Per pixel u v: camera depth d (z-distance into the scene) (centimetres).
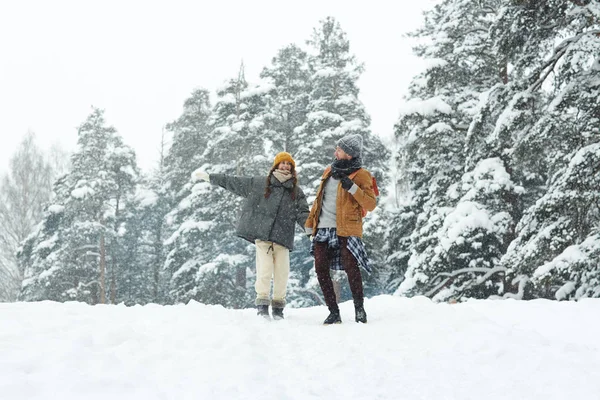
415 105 1666
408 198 2412
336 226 468
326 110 2728
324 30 2969
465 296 1605
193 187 2875
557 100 1161
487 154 1581
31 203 4116
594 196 1072
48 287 3297
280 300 529
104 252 3350
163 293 3853
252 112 2864
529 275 1369
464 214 1505
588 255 1059
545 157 1260
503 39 1226
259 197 526
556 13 1178
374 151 2819
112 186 3394
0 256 4003
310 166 2492
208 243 3025
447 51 1766
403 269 2353
